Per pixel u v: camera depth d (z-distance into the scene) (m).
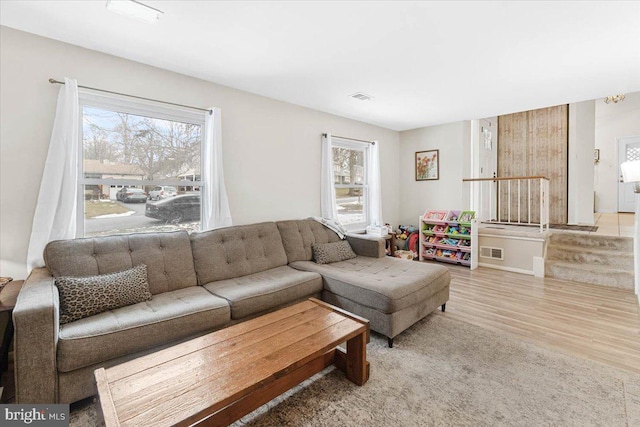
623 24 2.05
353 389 1.82
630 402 1.67
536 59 2.59
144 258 2.36
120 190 2.60
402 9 1.89
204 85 3.02
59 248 2.07
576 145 5.39
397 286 2.40
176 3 1.81
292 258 3.29
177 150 2.92
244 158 3.35
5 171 2.09
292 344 1.60
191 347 1.57
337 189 4.52
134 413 1.11
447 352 2.22
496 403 1.68
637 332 2.49
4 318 1.96
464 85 3.20
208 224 3.01
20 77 2.13
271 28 2.10
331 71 2.83
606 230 4.64
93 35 2.18
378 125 5.02
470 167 5.00
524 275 4.16
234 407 1.47
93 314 1.85
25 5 1.83
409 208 5.43
